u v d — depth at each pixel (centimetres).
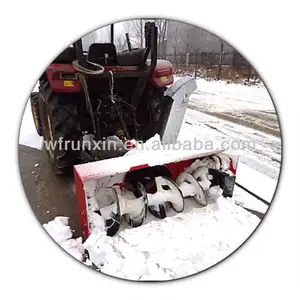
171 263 168
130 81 268
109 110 261
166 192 197
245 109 515
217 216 199
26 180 258
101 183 188
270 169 294
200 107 534
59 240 185
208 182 212
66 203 227
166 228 188
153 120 264
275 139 379
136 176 205
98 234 167
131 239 179
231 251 177
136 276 164
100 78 251
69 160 253
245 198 234
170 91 221
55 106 240
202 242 181
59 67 231
